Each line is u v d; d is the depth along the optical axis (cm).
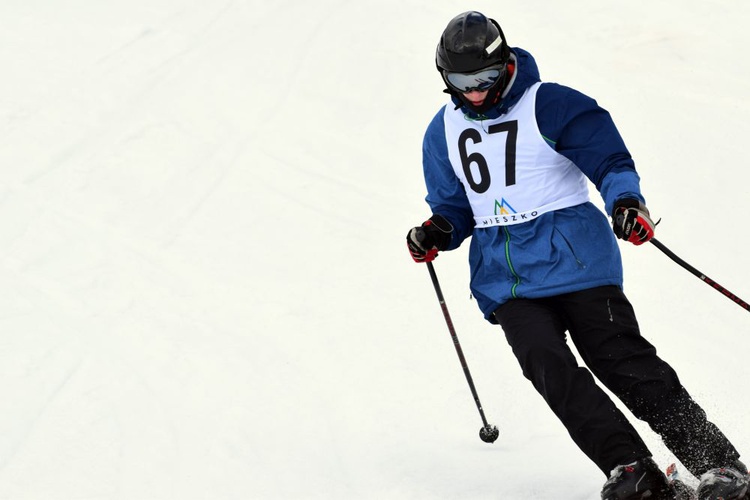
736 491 1080
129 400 1767
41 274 2317
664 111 3066
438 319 2083
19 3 4047
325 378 1839
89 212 2634
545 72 3347
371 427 1645
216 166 2889
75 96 3300
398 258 2384
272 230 2544
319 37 3734
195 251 2442
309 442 1598
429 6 3962
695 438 1155
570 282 1213
